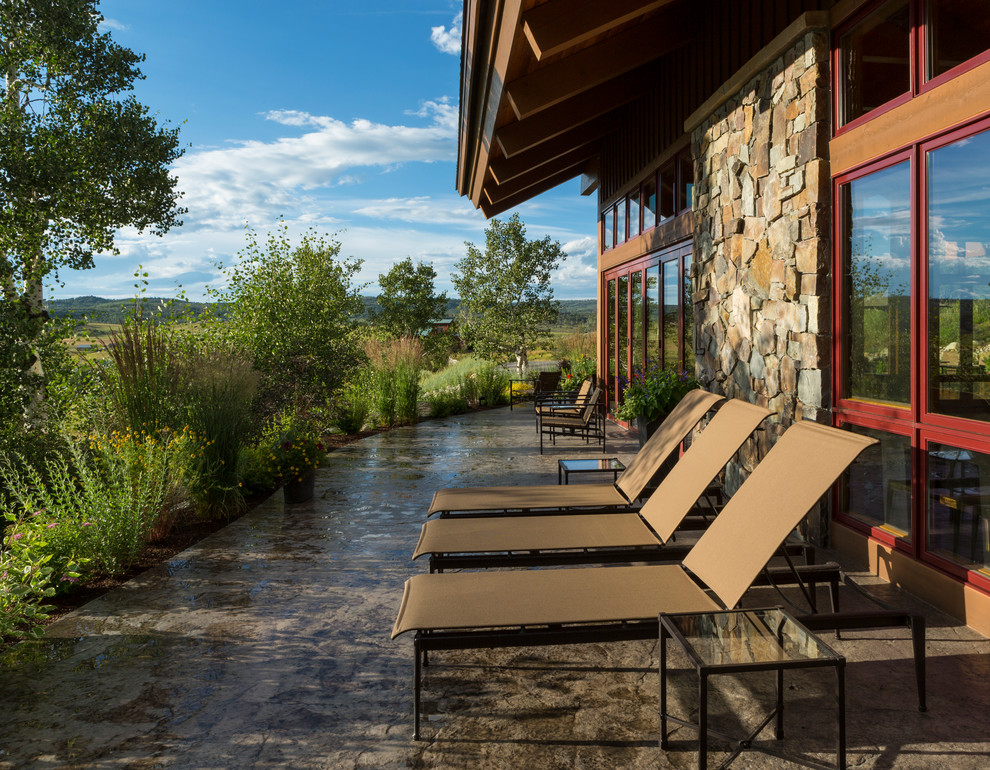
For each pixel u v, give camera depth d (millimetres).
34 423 8289
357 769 2277
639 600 2682
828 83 4371
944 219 3385
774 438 5105
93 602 3967
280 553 4914
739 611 2445
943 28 3359
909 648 3119
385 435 11102
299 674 3023
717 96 5961
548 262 19578
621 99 8344
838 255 4340
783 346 4945
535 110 6402
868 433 4145
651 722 2557
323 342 10445
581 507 4312
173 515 5766
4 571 3527
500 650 3252
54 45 11070
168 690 2881
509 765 2285
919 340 3598
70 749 2432
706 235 6527
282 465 6547
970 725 2459
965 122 3172
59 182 10398
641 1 4961
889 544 3961
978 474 3227
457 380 16828
